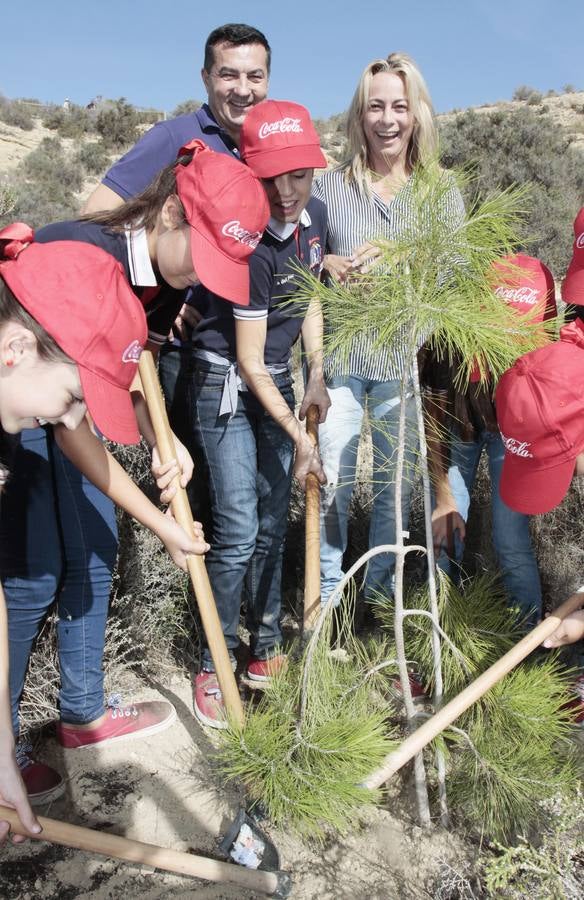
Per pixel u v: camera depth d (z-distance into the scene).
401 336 1.94
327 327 2.62
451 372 2.58
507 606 2.83
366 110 2.72
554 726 2.21
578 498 3.50
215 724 2.64
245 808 2.16
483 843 2.20
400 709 2.61
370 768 1.96
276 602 2.80
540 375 1.81
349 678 2.28
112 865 2.14
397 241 1.90
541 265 2.47
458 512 2.80
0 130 25.66
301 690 2.06
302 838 2.21
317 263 2.50
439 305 1.87
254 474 2.55
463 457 2.79
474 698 1.98
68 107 29.41
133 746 2.56
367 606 3.32
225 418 2.47
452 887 1.98
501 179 13.95
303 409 2.56
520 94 33.22
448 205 1.98
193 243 1.72
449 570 2.98
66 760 2.48
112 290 1.45
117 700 2.65
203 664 2.71
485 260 1.90
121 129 27.81
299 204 2.24
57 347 1.41
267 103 2.18
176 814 2.30
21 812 1.60
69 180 22.02
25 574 2.13
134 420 1.53
